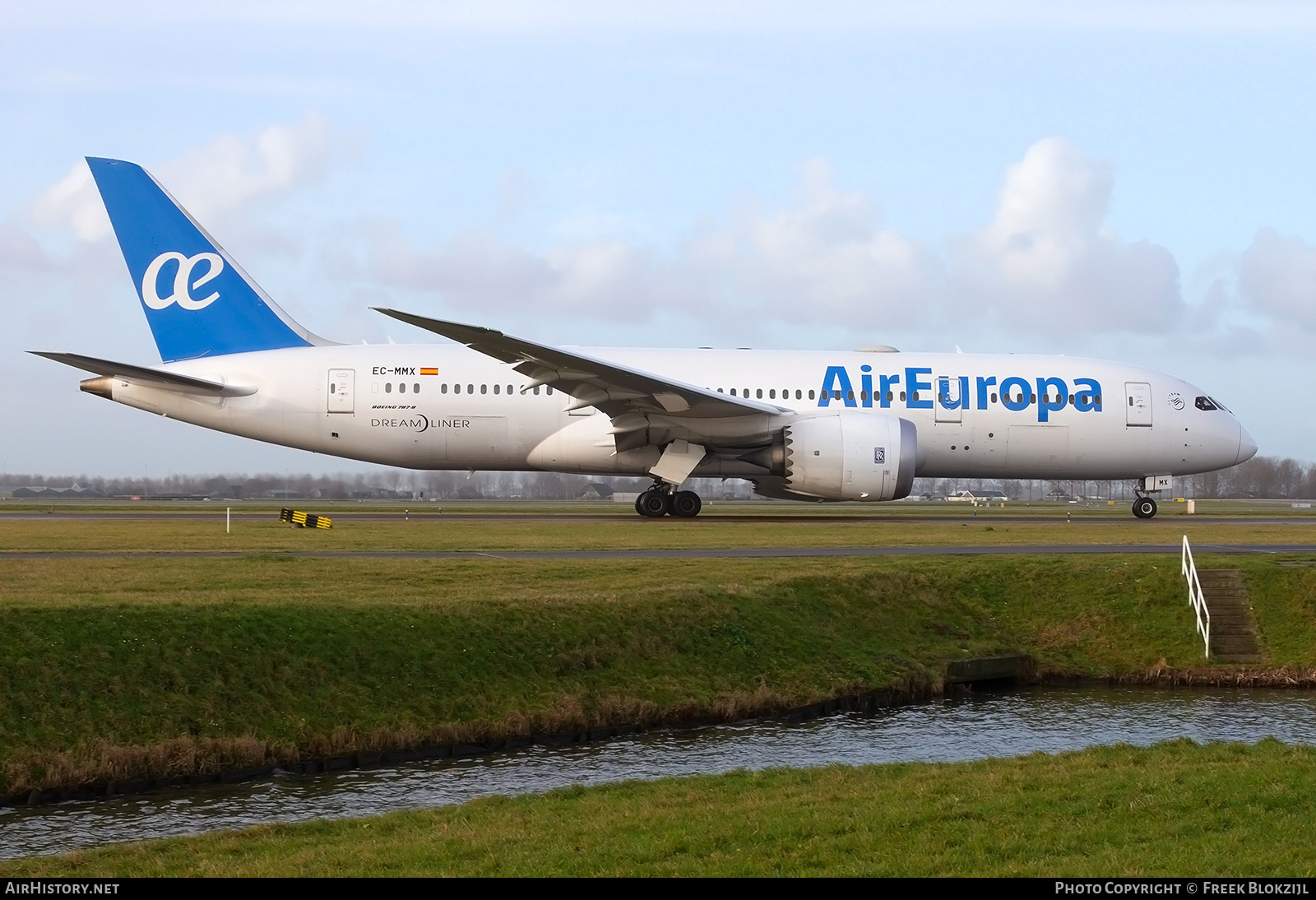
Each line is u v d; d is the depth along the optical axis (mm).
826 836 15727
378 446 61000
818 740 28203
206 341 61969
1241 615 38875
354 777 24297
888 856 14711
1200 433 65062
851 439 57719
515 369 55438
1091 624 38688
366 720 26094
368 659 27766
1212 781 18359
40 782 22109
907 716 31297
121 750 23062
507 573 36625
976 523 64125
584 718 28172
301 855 15734
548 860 14906
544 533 52281
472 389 60656
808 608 35750
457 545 46094
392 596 31672
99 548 43406
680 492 63500
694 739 28141
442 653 28656
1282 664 36344
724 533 53219
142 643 26062
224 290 61969
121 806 21859
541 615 31016
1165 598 39438
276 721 25297
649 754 26562
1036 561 41969
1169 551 46125
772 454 59219
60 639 25500
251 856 16078
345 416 60531
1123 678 36375
